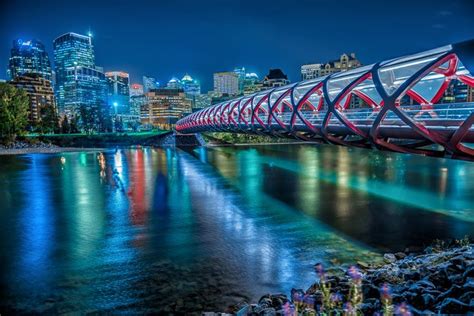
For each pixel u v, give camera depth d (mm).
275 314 11109
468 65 14617
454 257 13461
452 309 8961
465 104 15406
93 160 69750
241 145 110000
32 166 59750
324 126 23672
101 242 20531
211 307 13000
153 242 20406
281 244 19703
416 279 12125
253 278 15344
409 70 26719
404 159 63188
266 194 34250
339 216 25609
